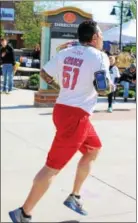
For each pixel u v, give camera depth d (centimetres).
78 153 650
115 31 2083
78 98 392
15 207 438
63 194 481
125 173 566
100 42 411
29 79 1652
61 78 403
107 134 826
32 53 2612
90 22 410
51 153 396
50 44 1161
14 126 862
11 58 1402
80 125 391
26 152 659
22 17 2858
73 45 418
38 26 2769
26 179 527
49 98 1143
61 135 391
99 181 530
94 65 389
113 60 844
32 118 965
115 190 500
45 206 443
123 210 442
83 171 423
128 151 690
